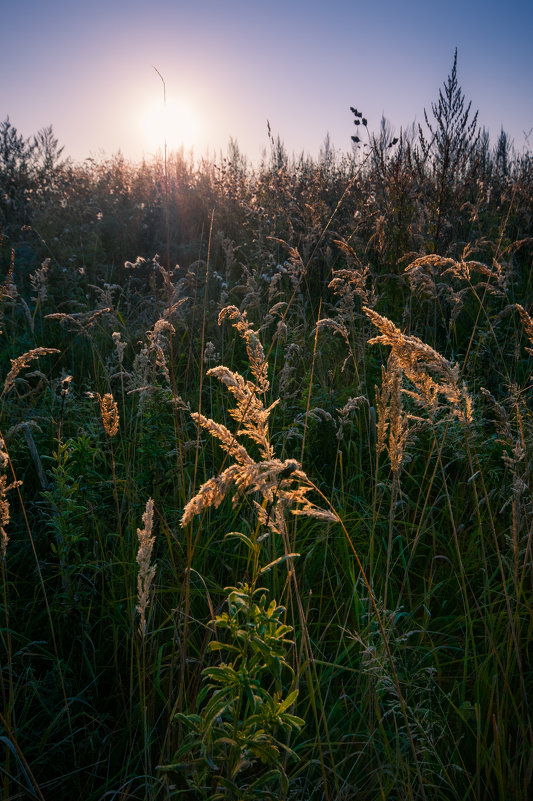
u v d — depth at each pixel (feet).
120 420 12.96
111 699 8.10
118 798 6.93
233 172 32.27
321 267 20.89
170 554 8.79
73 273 21.33
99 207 29.35
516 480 7.75
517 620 7.64
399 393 6.88
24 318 18.83
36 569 9.20
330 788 6.84
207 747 5.24
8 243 24.17
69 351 17.39
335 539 9.98
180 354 15.21
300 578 9.23
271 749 5.27
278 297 19.08
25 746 7.44
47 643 8.12
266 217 24.91
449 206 19.79
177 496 10.53
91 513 9.56
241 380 5.71
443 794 6.66
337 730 7.34
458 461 11.28
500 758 6.61
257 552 5.45
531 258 21.93
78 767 7.26
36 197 29.94
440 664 8.05
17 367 7.55
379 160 21.44
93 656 8.30
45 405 13.05
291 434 10.98
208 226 27.68
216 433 5.41
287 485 5.12
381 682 6.73
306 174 28.81
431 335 16.26
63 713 7.78
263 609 5.34
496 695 7.20
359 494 11.55
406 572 8.32
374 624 7.80
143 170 37.60
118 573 9.51
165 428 10.71
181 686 6.81
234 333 16.80
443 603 9.06
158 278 22.79
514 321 14.94
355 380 13.87
